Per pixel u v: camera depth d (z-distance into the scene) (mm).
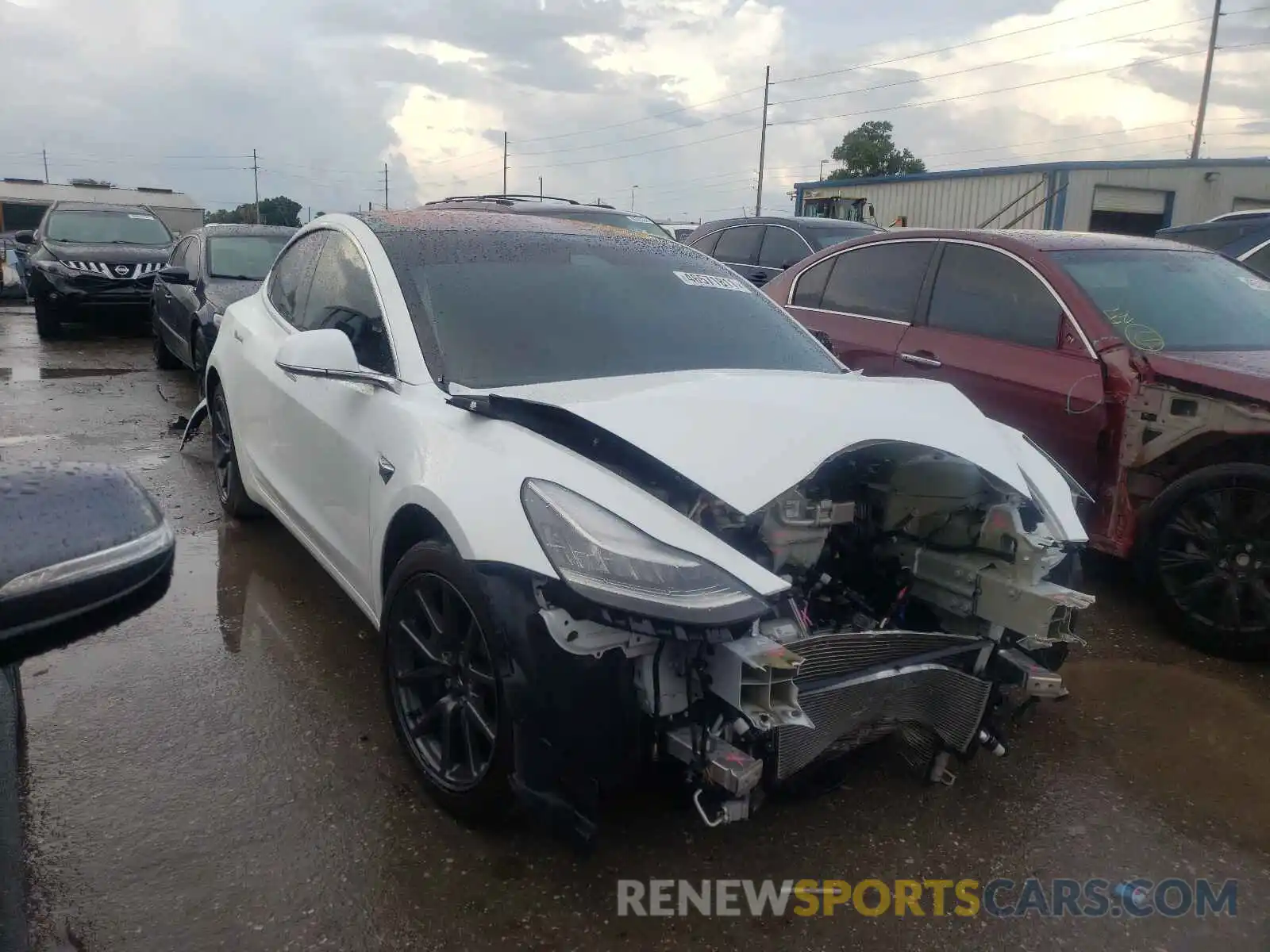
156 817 2748
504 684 2303
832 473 3008
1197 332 4602
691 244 11984
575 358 3215
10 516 1211
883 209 28016
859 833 2844
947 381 5129
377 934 2361
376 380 3094
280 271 4699
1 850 2141
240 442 4723
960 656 2771
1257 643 3967
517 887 2539
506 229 3865
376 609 3160
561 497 2365
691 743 2246
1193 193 24625
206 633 3945
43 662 3637
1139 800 3072
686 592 2188
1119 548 4340
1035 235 5383
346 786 2934
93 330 13289
